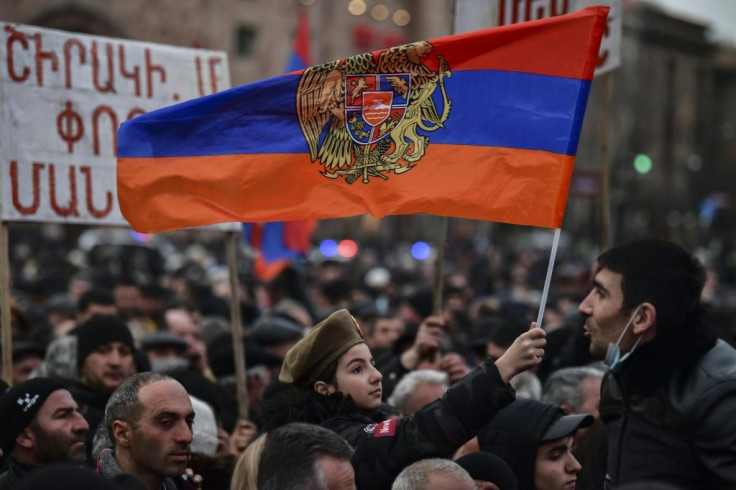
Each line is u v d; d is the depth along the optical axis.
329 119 4.80
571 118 4.46
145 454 4.05
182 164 4.89
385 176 4.71
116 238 35.72
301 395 4.38
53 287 16.86
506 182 4.52
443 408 3.86
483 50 4.62
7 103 6.32
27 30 6.39
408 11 64.56
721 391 3.51
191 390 6.39
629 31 70.38
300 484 3.33
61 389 4.90
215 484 5.44
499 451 4.55
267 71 53.09
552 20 4.53
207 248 36.47
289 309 11.12
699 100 80.88
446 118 4.65
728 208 63.12
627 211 42.62
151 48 6.72
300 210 4.79
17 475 4.73
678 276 3.63
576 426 4.46
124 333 6.32
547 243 54.81
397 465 3.90
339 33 57.41
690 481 3.56
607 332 3.71
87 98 6.53
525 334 3.91
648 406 3.65
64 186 6.44
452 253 40.16
